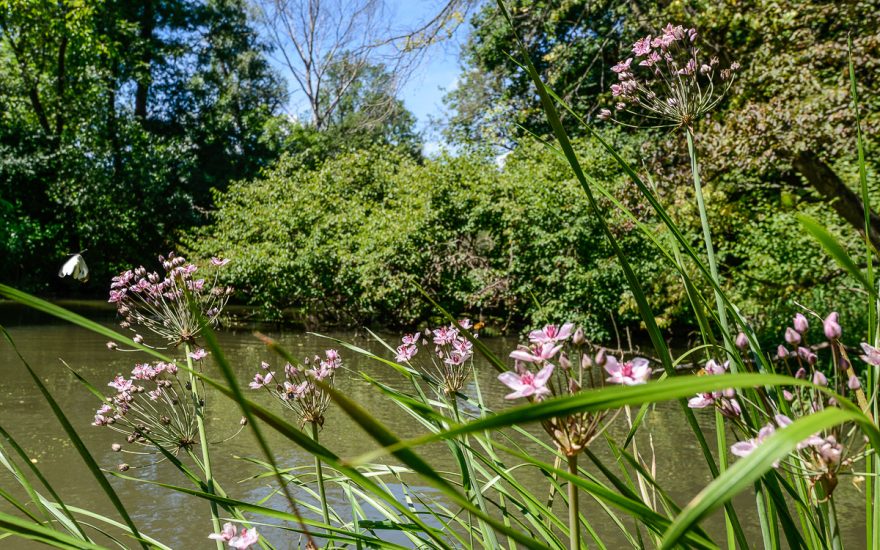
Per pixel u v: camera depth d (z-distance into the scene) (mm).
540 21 16688
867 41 9570
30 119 27062
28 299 727
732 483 455
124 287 2617
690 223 12156
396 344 15766
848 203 9875
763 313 11570
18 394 8594
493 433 3264
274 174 23859
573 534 1037
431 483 582
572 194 16578
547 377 993
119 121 27938
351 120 34656
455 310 19672
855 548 4223
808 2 10078
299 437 717
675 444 7008
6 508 4480
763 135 9312
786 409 1247
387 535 3490
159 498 5055
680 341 17938
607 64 18734
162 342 13789
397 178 22016
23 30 26188
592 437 1056
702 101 2156
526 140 18953
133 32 32250
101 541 4141
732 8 10258
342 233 20484
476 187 19062
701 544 959
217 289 2758
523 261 17625
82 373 10172
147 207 27375
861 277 873
